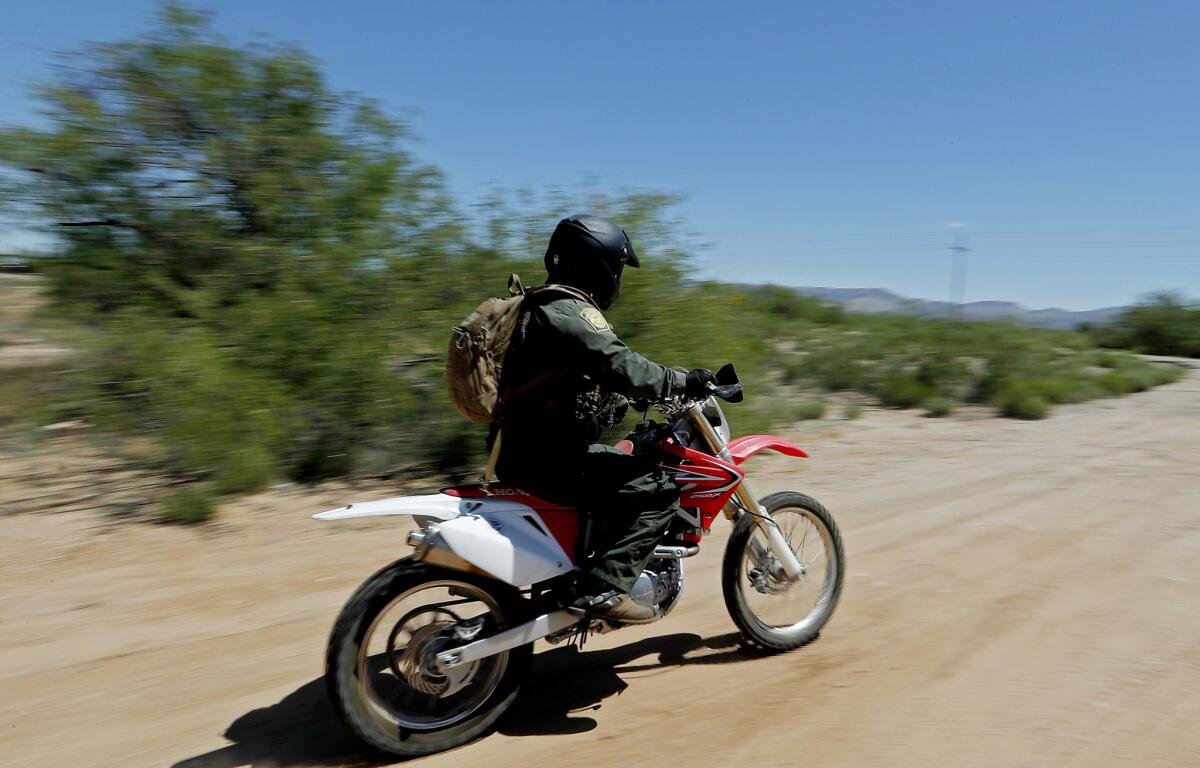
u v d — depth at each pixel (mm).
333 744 3473
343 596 5141
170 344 7758
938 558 5848
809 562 4730
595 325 3434
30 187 9234
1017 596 5062
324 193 9422
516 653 3588
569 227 3617
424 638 3459
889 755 3270
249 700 3842
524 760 3320
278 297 8406
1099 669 4012
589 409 3586
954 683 3893
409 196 9383
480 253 9156
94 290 8953
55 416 8078
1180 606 4859
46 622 4730
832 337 22312
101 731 3570
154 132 9562
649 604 3832
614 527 3719
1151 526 6645
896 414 14203
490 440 3748
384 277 8734
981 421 13383
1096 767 3162
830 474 8781
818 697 3797
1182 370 26141
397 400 8234
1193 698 3707
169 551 5973
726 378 3844
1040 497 7711
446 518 3410
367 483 7949
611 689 3947
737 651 4359
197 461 7324
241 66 9828
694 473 3980
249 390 7633
